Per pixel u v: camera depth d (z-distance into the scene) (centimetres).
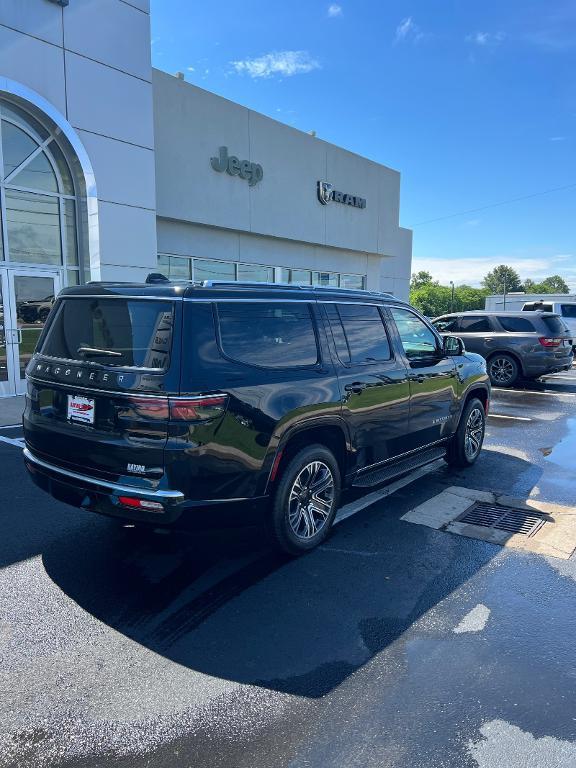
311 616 339
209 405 334
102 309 369
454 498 546
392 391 492
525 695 272
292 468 395
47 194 1072
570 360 1346
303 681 281
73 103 1055
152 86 1315
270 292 404
